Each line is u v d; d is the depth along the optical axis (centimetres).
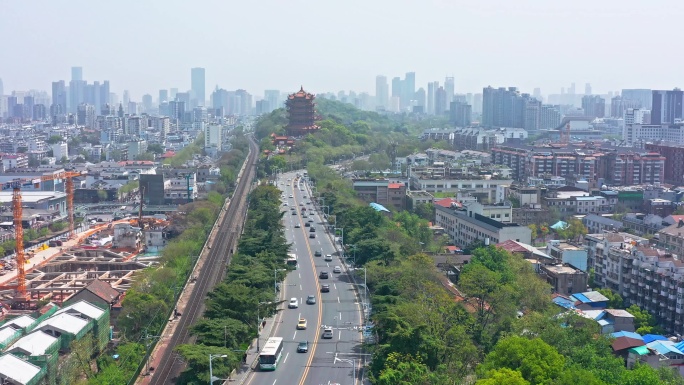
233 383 19450
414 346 19938
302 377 19900
